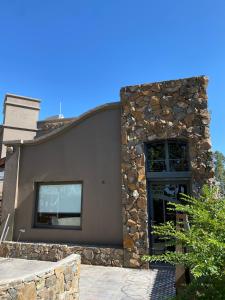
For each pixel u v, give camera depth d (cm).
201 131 789
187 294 281
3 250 922
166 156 826
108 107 916
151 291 576
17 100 1519
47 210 959
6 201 991
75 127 960
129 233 796
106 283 634
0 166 1219
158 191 822
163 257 332
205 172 764
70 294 477
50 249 862
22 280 373
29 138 1493
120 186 863
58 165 959
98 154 909
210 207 354
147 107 855
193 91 820
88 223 879
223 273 269
